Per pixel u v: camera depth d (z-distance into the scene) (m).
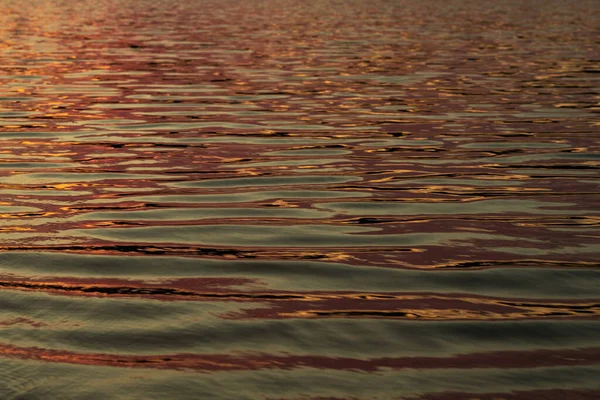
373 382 4.65
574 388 4.59
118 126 12.92
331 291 6.01
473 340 5.20
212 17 40.59
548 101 15.55
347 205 8.36
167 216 7.92
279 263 6.58
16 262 6.55
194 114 14.10
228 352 5.01
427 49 25.52
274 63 21.81
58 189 8.95
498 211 8.16
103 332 5.27
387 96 16.22
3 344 5.09
